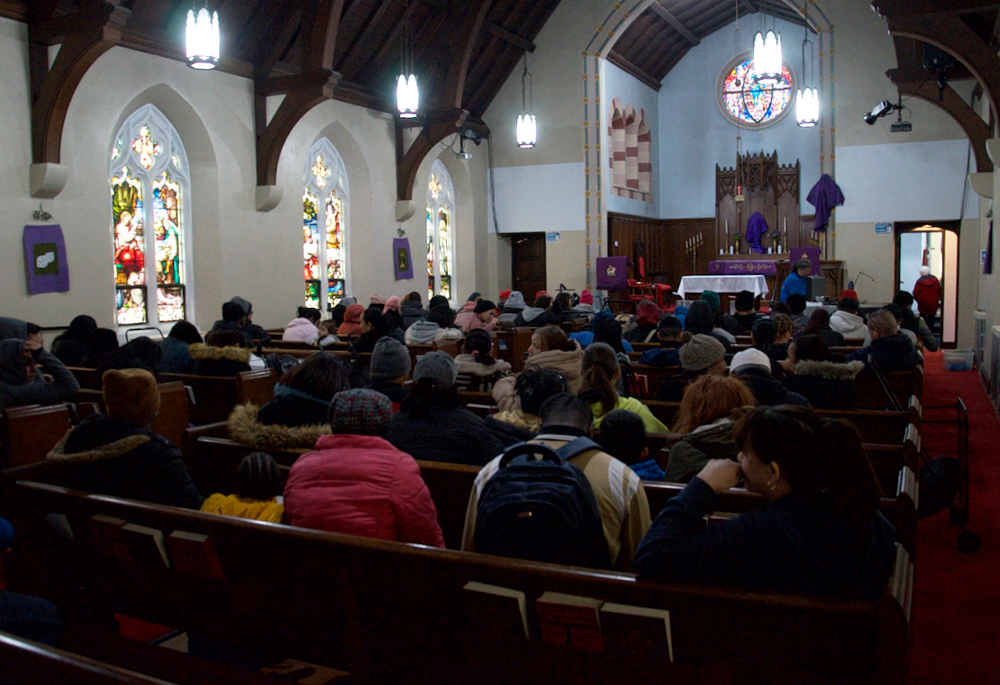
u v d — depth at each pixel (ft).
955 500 16.71
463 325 30.86
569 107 54.29
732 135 66.08
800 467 6.10
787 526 6.06
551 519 7.12
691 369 14.64
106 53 30.17
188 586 8.80
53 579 9.78
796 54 63.46
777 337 20.84
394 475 8.66
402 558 7.30
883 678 5.59
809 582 6.01
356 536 7.84
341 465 8.70
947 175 48.29
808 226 62.59
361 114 44.32
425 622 7.46
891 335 18.85
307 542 7.78
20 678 5.57
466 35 43.65
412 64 43.75
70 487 9.80
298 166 40.14
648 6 52.42
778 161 64.49
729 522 6.22
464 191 55.36
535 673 6.93
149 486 9.68
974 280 47.96
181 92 33.50
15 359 16.52
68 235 29.07
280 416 11.23
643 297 56.59
